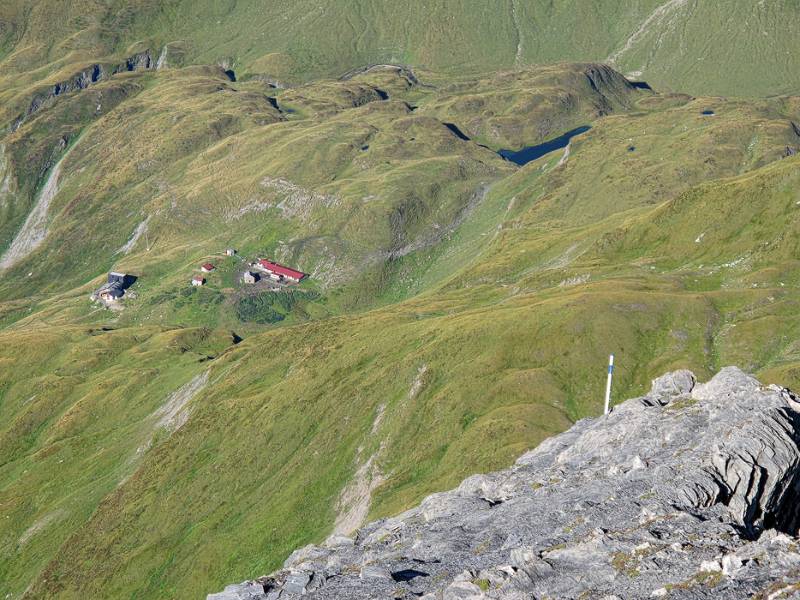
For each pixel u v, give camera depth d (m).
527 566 44.97
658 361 185.75
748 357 179.25
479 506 65.69
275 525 181.12
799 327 183.75
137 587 186.88
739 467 52.94
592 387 184.50
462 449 166.75
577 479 62.34
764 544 38.94
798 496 55.44
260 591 55.94
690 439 62.38
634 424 69.06
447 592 45.59
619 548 44.78
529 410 173.88
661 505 50.56
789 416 58.84
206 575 176.88
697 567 40.25
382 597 50.53
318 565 61.66
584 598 40.97
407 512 72.19
